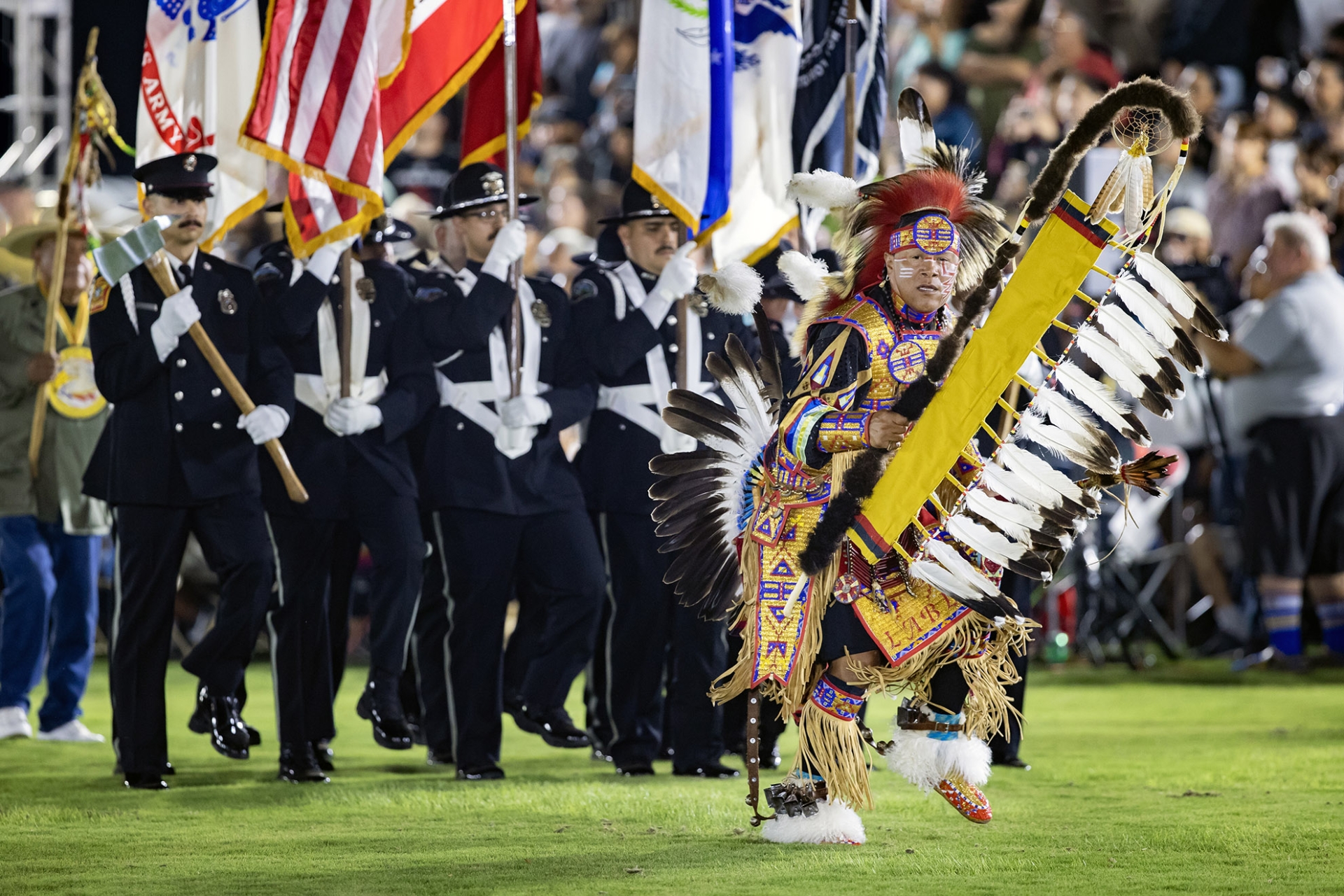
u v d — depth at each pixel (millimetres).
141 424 19766
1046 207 14102
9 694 24781
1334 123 39906
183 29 22141
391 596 21250
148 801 18453
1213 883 13445
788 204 22891
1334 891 13141
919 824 16562
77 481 24328
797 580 15000
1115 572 34406
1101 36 48656
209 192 20328
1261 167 39781
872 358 14789
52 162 40156
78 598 24625
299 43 20703
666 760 22531
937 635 14742
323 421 21016
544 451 21016
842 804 15453
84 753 23000
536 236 36125
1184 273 33406
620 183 44719
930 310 14859
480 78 22969
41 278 24688
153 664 19750
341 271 21156
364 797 18562
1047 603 34594
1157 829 16078
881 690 14945
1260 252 36062
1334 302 32438
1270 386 32562
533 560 21031
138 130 22203
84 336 24906
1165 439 35250
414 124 22125
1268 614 32906
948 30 46750
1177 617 36094
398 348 21219
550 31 51281
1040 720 26188
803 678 14945
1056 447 14469
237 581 20219
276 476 20516
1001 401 14586
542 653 21297
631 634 20859
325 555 20891
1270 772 20047
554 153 47625
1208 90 43938
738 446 15938
